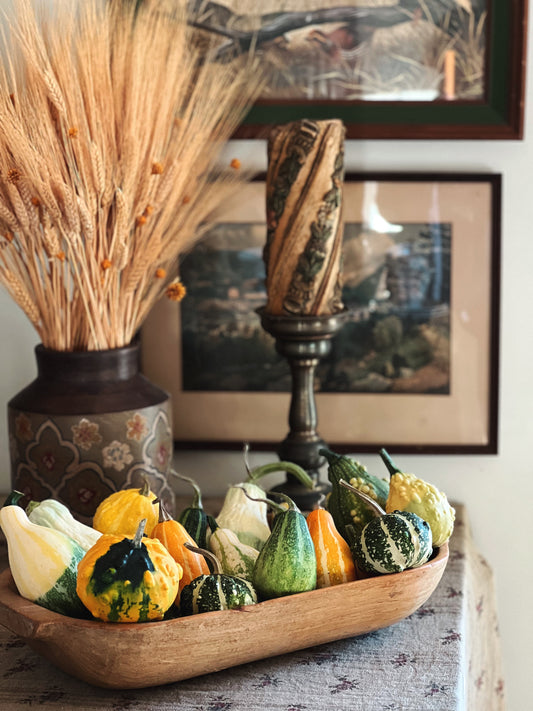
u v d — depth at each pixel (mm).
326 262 1236
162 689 883
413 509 978
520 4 1347
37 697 874
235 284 1462
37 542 874
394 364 1463
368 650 961
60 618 827
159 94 1200
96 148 1063
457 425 1467
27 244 1155
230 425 1500
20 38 1136
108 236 1170
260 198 1434
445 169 1422
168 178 1168
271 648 885
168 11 1348
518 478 1480
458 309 1439
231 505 1046
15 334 1492
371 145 1423
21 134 1059
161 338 1483
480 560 1370
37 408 1152
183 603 871
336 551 940
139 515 986
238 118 1401
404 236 1429
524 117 1388
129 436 1159
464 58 1375
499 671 1379
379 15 1375
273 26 1385
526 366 1454
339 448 1479
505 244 1428
